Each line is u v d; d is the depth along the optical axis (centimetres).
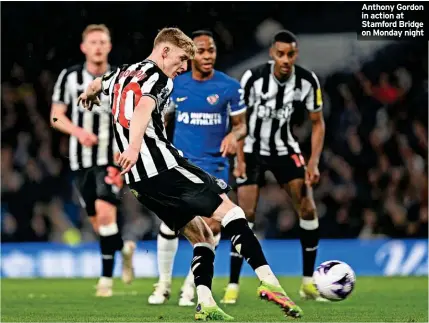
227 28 6016
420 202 5200
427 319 2227
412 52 6316
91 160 3158
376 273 4384
